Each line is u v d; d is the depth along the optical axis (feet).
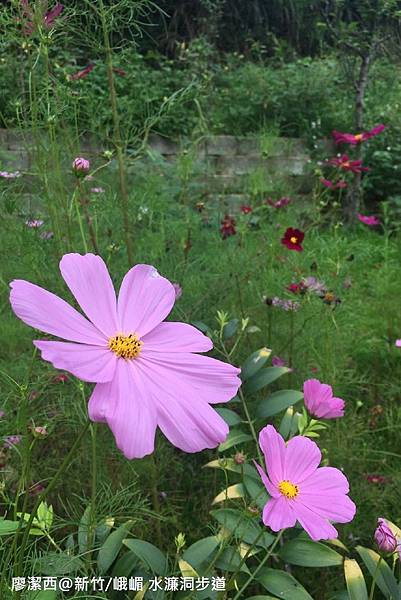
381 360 2.03
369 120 4.69
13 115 1.78
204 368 0.58
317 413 0.83
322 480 0.69
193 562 0.88
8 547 0.90
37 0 1.09
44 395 1.12
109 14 1.17
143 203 2.21
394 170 4.39
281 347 1.74
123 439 0.49
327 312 1.77
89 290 0.59
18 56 2.12
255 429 1.37
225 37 6.21
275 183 3.58
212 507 1.25
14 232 1.39
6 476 1.07
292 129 4.72
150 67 4.88
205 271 1.91
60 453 1.21
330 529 0.63
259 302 1.83
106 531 0.92
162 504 1.25
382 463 1.47
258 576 0.91
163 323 0.63
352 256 2.28
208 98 4.41
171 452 1.28
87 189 1.57
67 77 1.41
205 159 4.05
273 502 0.65
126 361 0.56
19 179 1.55
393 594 0.84
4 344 1.62
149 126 1.33
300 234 1.97
